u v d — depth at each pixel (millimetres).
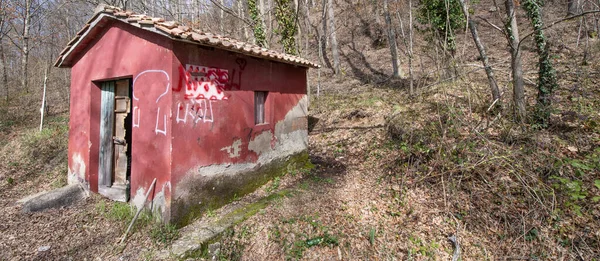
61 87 14930
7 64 18531
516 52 5789
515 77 5918
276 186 5688
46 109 11953
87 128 5512
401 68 14422
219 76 4652
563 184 4023
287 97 6449
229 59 4836
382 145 7035
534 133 5223
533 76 8172
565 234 3643
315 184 5652
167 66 3980
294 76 6707
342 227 4168
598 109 5926
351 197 4996
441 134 5902
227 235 3945
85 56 5594
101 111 5578
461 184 4711
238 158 5090
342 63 17281
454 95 8008
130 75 4629
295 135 6766
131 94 5090
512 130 5504
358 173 6082
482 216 4129
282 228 4125
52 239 4082
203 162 4422
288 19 9398
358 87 13016
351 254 3719
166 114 3998
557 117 5926
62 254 3730
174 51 3951
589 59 8719
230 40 5004
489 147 4941
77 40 5340
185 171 4137
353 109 9945
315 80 15500
